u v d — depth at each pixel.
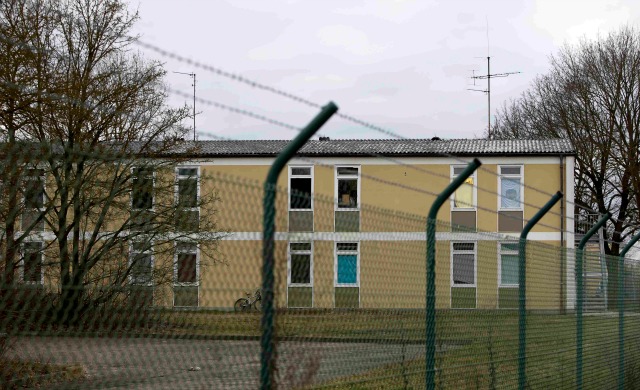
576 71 39.88
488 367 7.48
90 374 3.62
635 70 38.47
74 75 18.02
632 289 12.81
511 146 33.25
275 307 4.58
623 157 38.72
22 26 17.00
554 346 9.29
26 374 3.45
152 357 3.86
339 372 5.16
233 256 4.38
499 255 7.91
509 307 8.05
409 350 6.05
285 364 4.64
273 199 4.63
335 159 32.38
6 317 3.45
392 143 34.19
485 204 32.22
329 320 5.07
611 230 39.94
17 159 3.66
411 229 6.16
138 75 19.73
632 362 12.62
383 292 5.71
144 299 4.00
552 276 9.34
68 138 16.23
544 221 32.22
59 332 3.59
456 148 32.75
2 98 12.07
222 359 4.20
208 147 32.84
